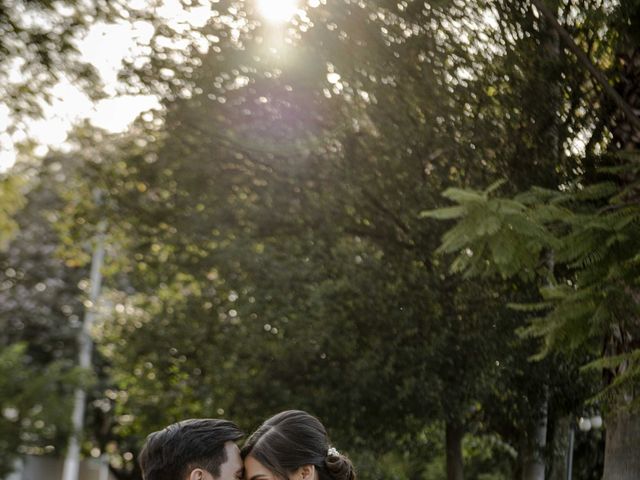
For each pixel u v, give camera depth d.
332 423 16.39
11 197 21.77
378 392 15.75
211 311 17.47
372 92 13.88
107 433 34.16
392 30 13.42
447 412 15.79
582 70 12.56
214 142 15.64
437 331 15.17
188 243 16.64
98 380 33.09
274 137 15.10
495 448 20.06
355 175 14.84
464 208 7.57
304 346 16.19
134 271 18.48
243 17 14.25
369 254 15.88
